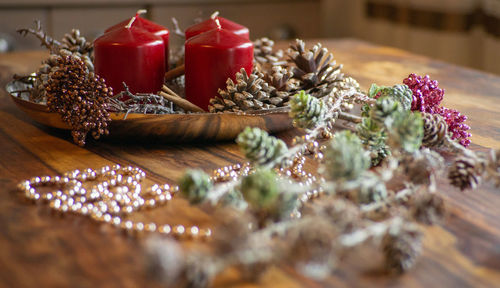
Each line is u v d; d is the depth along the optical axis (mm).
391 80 938
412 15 1692
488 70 1481
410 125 536
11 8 1551
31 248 521
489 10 1461
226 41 714
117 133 682
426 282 493
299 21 1966
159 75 735
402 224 498
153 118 661
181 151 685
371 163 639
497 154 558
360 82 924
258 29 1904
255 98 680
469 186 563
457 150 604
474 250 524
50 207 573
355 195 521
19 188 600
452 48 1587
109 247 524
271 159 542
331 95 704
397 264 493
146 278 490
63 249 521
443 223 553
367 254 515
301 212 569
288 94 685
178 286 469
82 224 552
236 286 487
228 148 694
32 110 692
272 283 490
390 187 604
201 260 458
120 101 696
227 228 470
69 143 700
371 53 1114
